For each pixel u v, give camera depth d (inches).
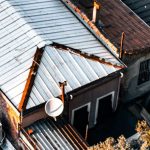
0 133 1240.8
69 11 1412.4
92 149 1095.0
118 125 1342.3
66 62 1251.8
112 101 1347.2
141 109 1393.9
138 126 1151.0
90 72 1252.5
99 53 1310.3
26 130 1192.8
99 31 1346.0
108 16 1422.2
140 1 1560.0
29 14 1350.9
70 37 1323.8
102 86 1277.1
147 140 1111.0
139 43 1355.8
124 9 1469.0
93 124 1342.3
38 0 1405.0
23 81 1206.9
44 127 1206.3
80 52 1283.2
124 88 1391.5
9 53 1270.9
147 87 1441.9
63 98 1189.1
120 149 1090.7
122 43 1296.8
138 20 1444.4
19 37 1295.5
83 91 1237.1
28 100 1168.8
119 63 1300.4
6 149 1251.2
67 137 1198.9
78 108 1272.1
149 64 1400.1
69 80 1224.2
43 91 1192.8
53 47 1264.8
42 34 1298.0
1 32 1316.4
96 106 1312.7
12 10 1349.7
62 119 1232.2
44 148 1163.9
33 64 1232.2
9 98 1176.2
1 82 1213.7
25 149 1208.2
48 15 1368.1
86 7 1423.5
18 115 1160.8
